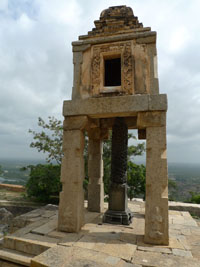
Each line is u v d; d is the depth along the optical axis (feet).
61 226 19.04
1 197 68.03
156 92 18.72
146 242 16.33
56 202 58.70
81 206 20.10
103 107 19.51
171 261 13.11
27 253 16.29
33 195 59.16
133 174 53.01
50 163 60.29
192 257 13.79
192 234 18.93
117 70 24.56
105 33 21.59
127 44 20.48
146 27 20.44
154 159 17.47
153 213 16.65
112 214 21.97
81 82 21.21
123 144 23.29
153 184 17.11
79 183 19.63
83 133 21.20
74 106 20.44
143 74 19.45
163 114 17.90
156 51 19.66
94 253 14.10
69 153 20.10
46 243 16.21
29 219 23.97
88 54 21.61
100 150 28.55
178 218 24.62
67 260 12.96
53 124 58.49
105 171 51.11
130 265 12.52
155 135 17.81
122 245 15.72
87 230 19.34
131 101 18.75
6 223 46.44
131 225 21.24
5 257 15.76
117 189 22.62
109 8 23.31
